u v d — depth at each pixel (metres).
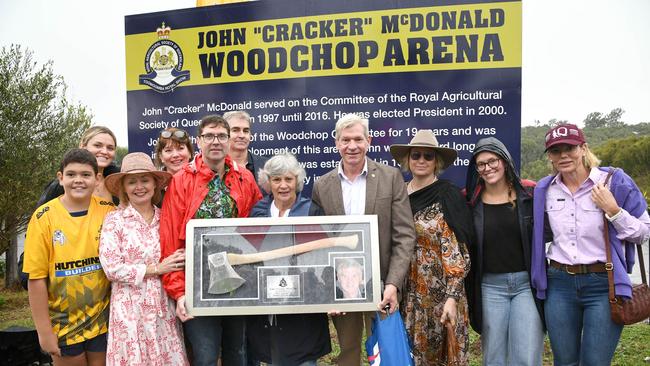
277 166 2.99
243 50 4.91
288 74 4.82
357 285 2.87
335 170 3.25
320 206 3.24
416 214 3.19
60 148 9.41
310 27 4.75
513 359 3.10
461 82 4.50
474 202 3.24
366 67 4.66
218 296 2.86
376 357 2.91
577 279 2.98
